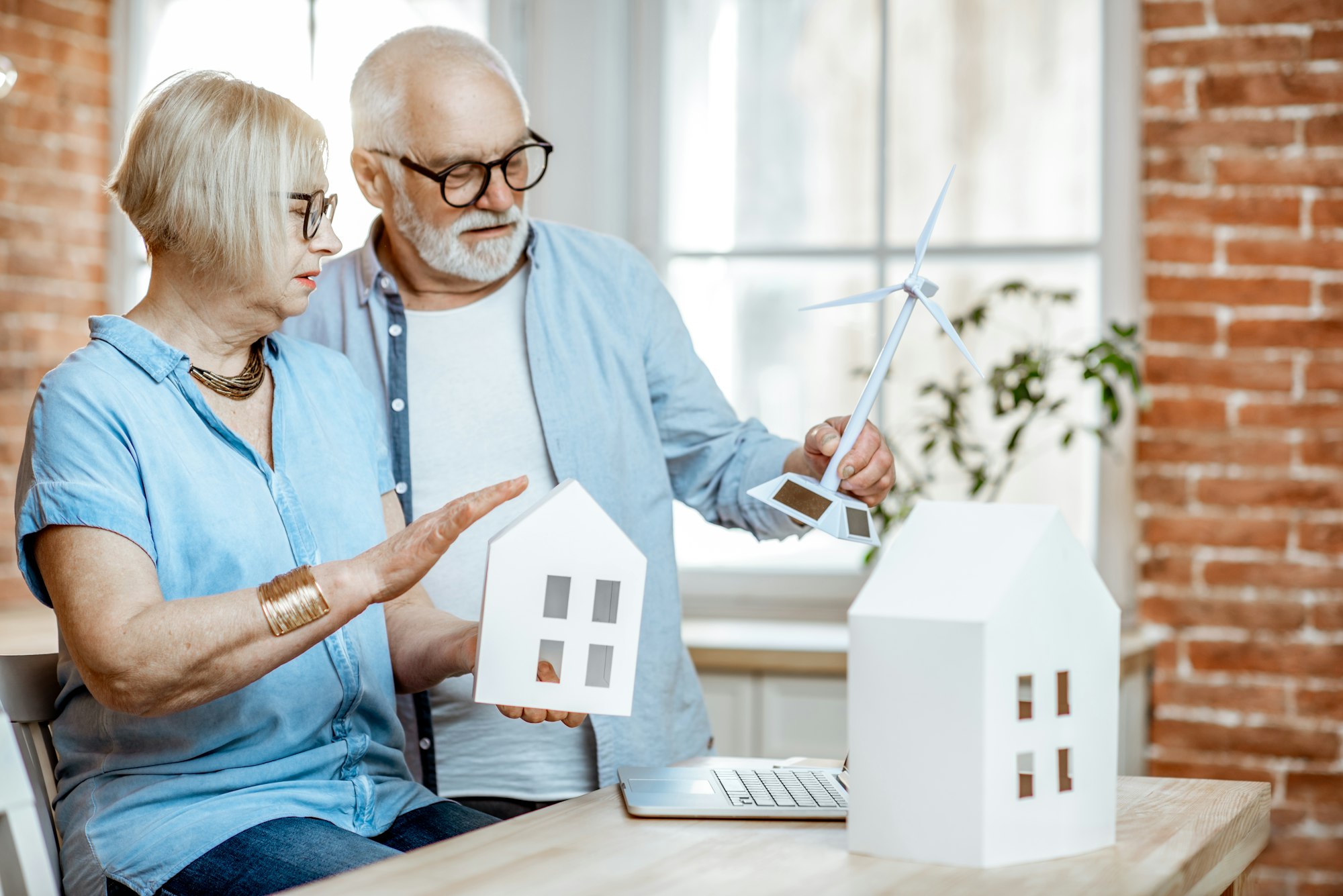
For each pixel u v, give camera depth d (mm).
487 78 1763
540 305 1848
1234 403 2764
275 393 1457
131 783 1303
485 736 1779
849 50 3049
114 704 1191
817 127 3068
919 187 3016
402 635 1502
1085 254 2906
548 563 1130
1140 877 983
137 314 1420
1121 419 2842
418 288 1856
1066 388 2900
